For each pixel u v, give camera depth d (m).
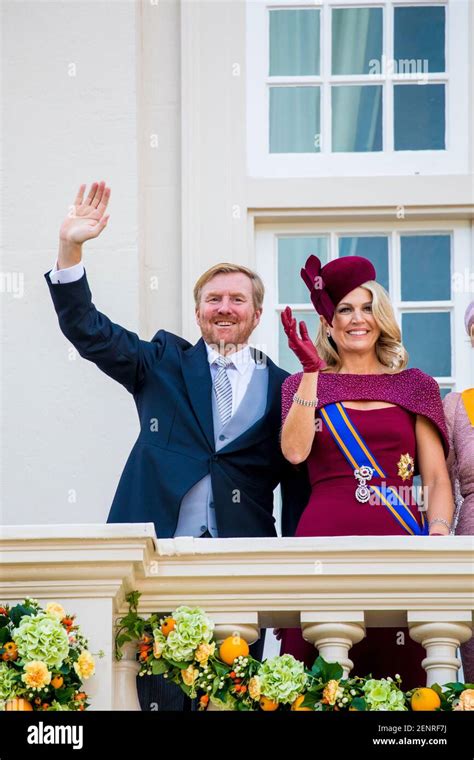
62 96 10.94
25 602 7.03
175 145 11.09
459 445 8.47
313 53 11.27
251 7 11.30
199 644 7.09
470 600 7.27
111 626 7.10
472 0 11.27
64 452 10.38
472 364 10.81
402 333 10.91
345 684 7.05
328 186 11.02
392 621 7.44
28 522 10.27
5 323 10.58
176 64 11.23
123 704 7.12
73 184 10.80
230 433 8.47
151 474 8.33
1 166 10.81
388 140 11.16
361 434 8.17
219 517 8.25
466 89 11.19
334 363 8.52
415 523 8.06
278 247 11.09
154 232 10.94
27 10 11.07
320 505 8.09
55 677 6.89
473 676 8.05
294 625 7.46
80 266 8.41
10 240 10.71
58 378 10.48
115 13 11.06
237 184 10.98
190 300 10.69
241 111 11.09
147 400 8.56
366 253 11.07
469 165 11.09
